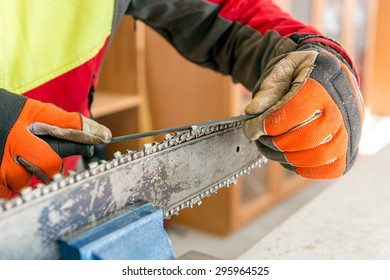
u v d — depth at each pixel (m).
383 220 0.81
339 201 0.88
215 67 0.88
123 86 1.58
